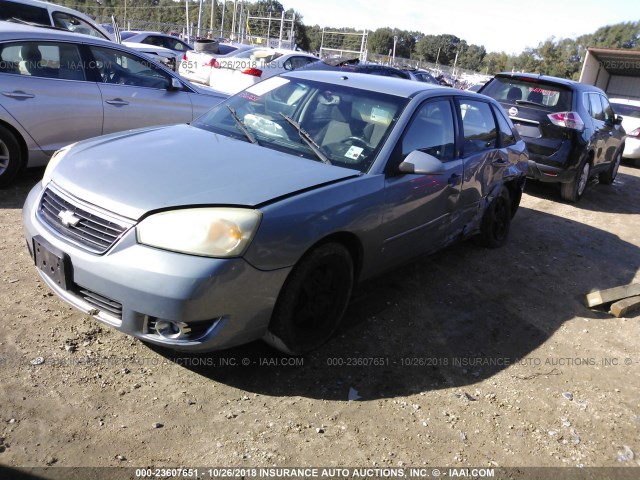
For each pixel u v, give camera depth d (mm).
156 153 3195
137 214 2578
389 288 4355
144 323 2566
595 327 4242
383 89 3975
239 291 2590
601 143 8711
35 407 2521
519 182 5777
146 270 2475
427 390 3090
